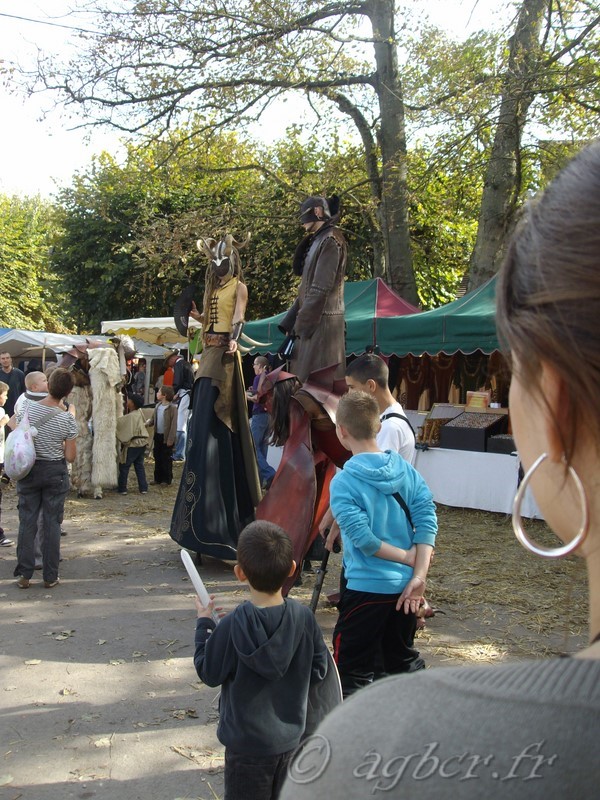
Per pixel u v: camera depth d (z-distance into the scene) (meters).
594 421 0.53
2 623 5.29
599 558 0.55
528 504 8.64
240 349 6.74
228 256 6.48
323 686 2.62
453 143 12.45
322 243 5.08
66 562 6.97
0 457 8.41
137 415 10.95
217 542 6.45
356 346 10.16
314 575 6.62
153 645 4.87
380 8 13.54
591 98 11.37
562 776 0.47
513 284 0.58
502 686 0.52
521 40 11.81
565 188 0.56
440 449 9.60
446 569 6.82
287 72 13.78
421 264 19.70
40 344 16.78
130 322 15.26
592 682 0.49
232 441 6.68
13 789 3.16
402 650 3.36
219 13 13.20
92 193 23.38
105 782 3.23
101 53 13.29
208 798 3.11
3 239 37.22
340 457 5.14
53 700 4.03
